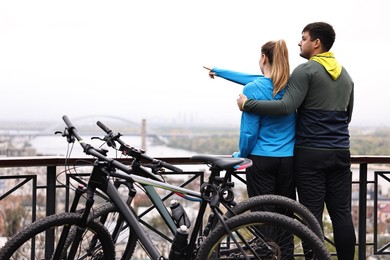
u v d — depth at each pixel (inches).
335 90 107.7
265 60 110.7
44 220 88.0
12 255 86.7
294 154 109.7
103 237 93.2
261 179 108.1
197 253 89.1
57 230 90.7
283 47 107.5
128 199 94.6
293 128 110.2
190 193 91.8
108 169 89.1
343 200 109.7
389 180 134.7
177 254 89.7
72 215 89.4
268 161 107.2
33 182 115.8
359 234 134.5
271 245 91.2
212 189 90.7
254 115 106.3
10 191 113.3
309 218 96.8
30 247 91.5
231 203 93.3
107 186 90.2
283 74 106.4
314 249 88.2
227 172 92.1
